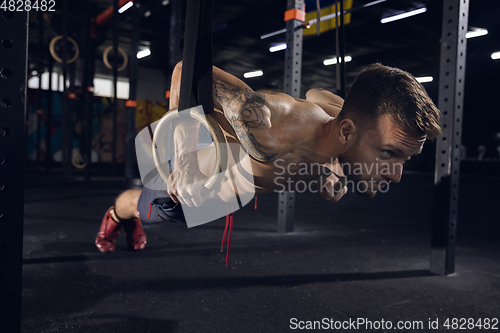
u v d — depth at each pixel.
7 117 0.77
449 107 2.29
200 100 0.96
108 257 2.46
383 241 3.18
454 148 2.28
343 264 2.46
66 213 4.15
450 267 2.29
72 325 1.47
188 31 0.94
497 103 13.95
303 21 3.26
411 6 7.82
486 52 10.72
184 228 3.50
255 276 2.16
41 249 2.62
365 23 9.02
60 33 10.84
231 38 11.05
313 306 1.74
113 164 9.38
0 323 0.78
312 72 14.60
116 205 2.22
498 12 7.80
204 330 1.46
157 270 2.22
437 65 11.86
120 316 1.57
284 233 3.39
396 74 0.90
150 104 16.03
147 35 11.65
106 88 16.36
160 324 1.50
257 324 1.53
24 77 0.79
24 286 1.89
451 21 2.27
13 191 0.79
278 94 1.03
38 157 12.21
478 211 5.29
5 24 0.76
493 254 2.81
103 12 9.45
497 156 15.09
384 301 1.82
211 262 2.42
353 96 0.93
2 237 0.78
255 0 8.34
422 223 4.15
